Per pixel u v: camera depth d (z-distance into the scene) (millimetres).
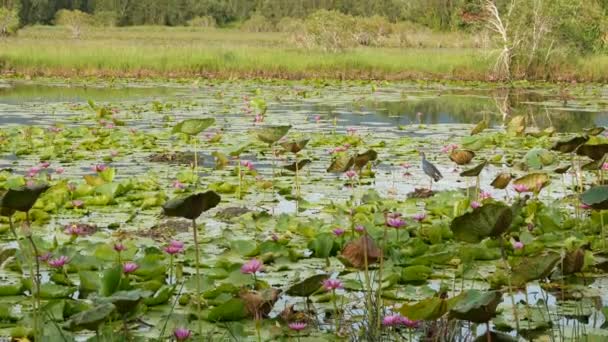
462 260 5281
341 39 31688
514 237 5984
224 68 25625
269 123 13516
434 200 7125
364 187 8172
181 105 16406
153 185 7812
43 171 8508
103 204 7098
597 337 3795
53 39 44406
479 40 26938
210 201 3736
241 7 82438
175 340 3869
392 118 14953
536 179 6480
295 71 25438
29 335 3887
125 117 14227
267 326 4113
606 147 5809
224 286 4453
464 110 16625
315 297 4555
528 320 4199
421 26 49156
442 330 3967
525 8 25094
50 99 17797
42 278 4887
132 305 3361
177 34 61375
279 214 6883
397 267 5062
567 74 25094
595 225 6203
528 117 15383
